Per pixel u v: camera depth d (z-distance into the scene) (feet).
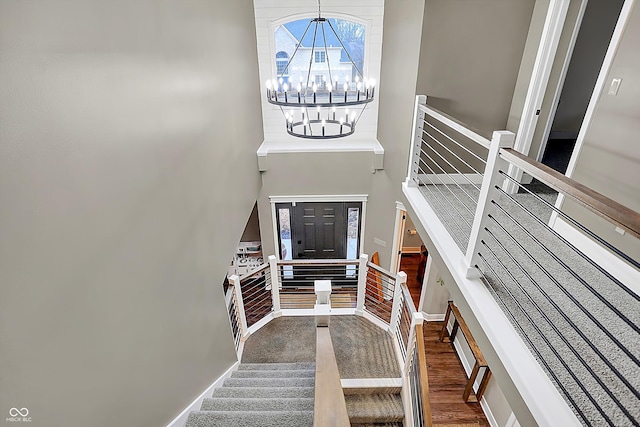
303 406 8.40
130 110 5.60
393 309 12.50
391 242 18.72
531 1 10.89
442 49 11.66
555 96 11.14
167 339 6.97
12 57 3.34
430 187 12.91
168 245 7.05
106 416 5.00
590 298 6.82
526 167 5.54
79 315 4.39
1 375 3.26
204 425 7.54
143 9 6.06
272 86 13.00
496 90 12.25
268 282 20.22
